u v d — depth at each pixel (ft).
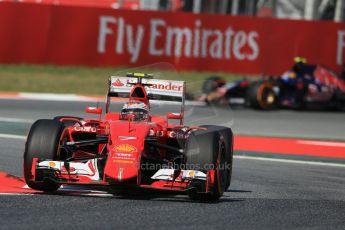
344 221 84.33
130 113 96.89
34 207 80.23
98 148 99.96
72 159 93.35
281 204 93.66
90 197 88.84
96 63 291.58
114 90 101.65
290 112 245.86
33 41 283.59
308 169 134.31
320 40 312.29
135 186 85.61
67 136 95.09
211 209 85.71
